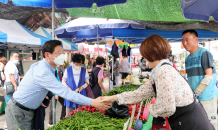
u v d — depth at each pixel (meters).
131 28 4.36
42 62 2.00
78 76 3.37
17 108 1.97
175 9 2.47
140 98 1.67
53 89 1.88
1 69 4.52
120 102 1.76
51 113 4.07
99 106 1.93
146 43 1.43
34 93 1.94
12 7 4.24
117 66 8.55
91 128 1.73
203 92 2.39
